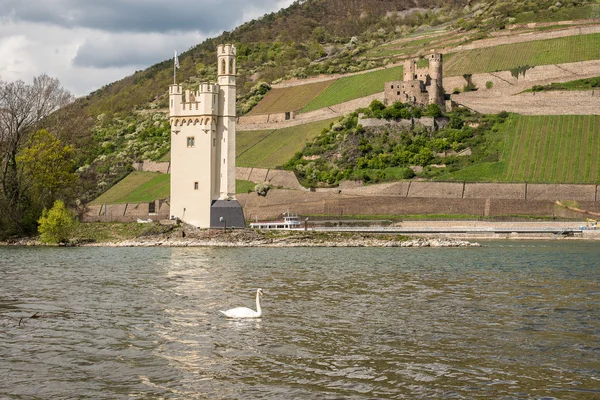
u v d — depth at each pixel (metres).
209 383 44.41
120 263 109.50
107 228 156.50
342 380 45.03
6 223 155.25
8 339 55.00
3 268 101.75
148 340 54.75
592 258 125.50
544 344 54.09
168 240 150.75
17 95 158.50
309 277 92.69
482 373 46.53
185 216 154.25
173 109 152.75
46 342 54.09
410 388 43.53
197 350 51.91
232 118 153.50
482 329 59.22
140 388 43.50
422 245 157.62
